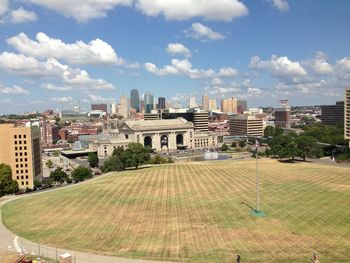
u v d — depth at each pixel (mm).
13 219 126062
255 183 172125
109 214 125750
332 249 86438
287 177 186750
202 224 109812
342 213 117375
